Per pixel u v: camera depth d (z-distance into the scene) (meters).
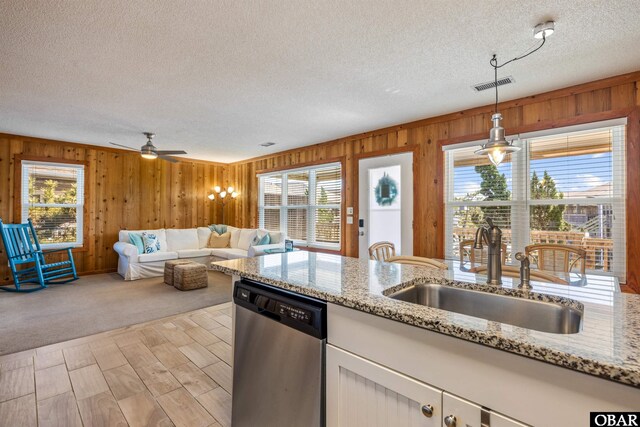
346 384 1.14
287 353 1.32
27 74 2.68
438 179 3.86
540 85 2.93
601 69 2.61
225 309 3.76
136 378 2.23
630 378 0.63
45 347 2.70
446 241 3.81
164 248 6.02
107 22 1.96
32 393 2.03
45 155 5.11
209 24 1.99
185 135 4.83
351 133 4.71
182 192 6.86
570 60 2.46
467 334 0.84
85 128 4.43
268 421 1.41
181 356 2.57
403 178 4.21
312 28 2.04
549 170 3.14
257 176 6.77
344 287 1.32
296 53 2.36
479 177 3.58
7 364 2.39
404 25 2.01
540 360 0.75
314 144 5.45
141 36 2.12
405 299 1.43
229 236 6.65
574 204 3.00
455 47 2.27
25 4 1.78
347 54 2.37
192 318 3.44
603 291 1.38
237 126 4.32
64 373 2.28
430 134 3.95
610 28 2.03
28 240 4.65
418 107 3.54
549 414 0.74
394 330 1.02
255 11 1.86
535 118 3.17
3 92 3.08
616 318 1.00
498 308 1.37
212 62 2.49
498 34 2.10
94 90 3.03
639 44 2.22
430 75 2.73
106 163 5.79
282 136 4.91
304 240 5.80
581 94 2.92
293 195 6.04
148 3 1.79
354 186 4.83
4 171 4.77
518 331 0.83
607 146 2.84
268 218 6.59
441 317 0.93
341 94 3.16
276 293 1.44
